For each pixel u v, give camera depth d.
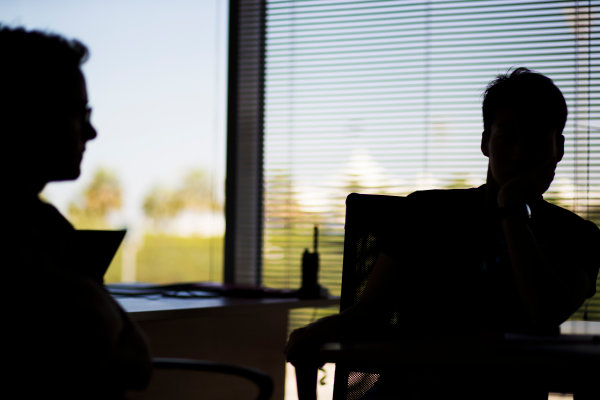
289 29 3.04
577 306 1.44
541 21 2.76
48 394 0.80
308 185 2.99
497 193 1.48
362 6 2.95
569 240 1.49
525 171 1.42
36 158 0.88
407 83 2.89
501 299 1.40
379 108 2.92
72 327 0.81
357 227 1.55
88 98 0.98
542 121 1.42
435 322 1.41
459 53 2.83
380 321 1.40
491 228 1.45
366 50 2.94
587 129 2.70
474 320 1.40
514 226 1.31
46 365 0.79
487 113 1.49
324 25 3.00
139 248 5.87
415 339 1.04
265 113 3.06
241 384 2.32
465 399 1.20
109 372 0.86
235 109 3.10
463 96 2.83
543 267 1.27
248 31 3.12
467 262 1.43
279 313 2.54
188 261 5.84
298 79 3.02
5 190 0.85
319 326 1.33
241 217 3.10
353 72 2.95
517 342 0.96
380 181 2.90
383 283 1.43
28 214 0.86
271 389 1.23
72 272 0.87
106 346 0.84
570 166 2.71
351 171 2.94
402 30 2.90
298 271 2.99
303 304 2.14
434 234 1.46
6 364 0.79
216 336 2.17
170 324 1.95
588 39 2.71
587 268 1.48
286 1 3.05
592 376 0.81
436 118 2.85
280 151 3.03
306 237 2.98
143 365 0.97
